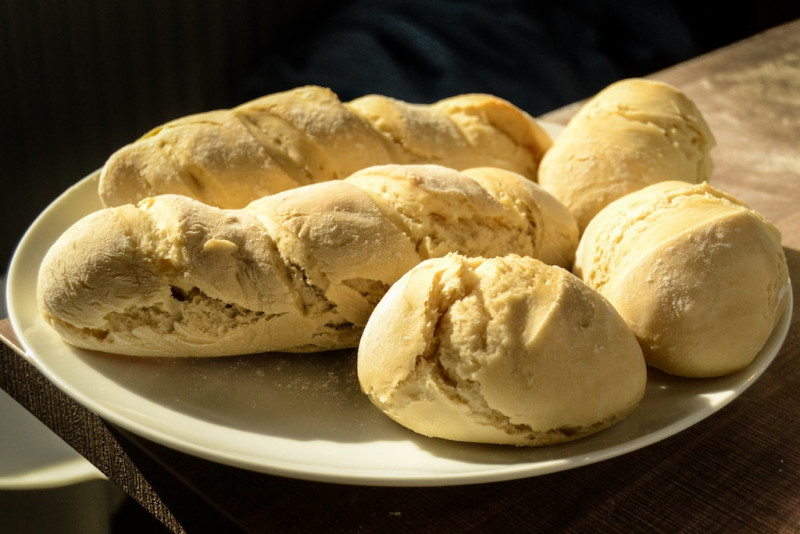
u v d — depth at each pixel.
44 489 0.53
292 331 0.55
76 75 1.00
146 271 0.53
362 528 0.49
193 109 1.12
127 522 0.52
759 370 0.53
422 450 0.51
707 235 0.54
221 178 0.61
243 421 0.52
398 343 0.50
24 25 0.94
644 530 0.49
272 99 0.64
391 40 1.13
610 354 0.50
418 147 0.65
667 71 0.88
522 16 1.13
